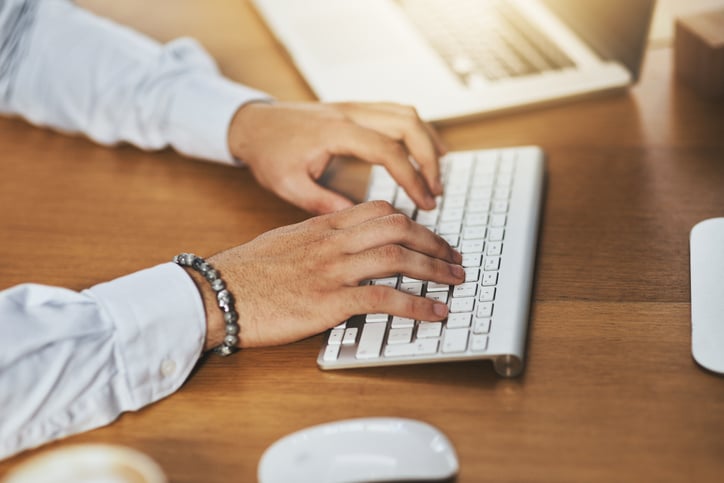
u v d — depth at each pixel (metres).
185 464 0.70
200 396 0.77
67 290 0.80
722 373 0.71
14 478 0.59
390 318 0.79
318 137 1.00
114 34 1.20
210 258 0.86
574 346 0.76
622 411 0.69
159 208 1.02
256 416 0.74
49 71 1.17
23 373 0.74
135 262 0.93
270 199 1.02
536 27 1.24
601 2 1.15
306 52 1.25
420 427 0.67
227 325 0.80
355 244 0.81
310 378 0.77
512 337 0.74
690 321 0.77
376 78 1.18
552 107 1.14
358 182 1.04
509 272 0.82
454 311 0.78
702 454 0.65
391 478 0.64
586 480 0.64
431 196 0.95
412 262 0.80
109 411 0.76
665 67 1.19
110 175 1.10
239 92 1.11
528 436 0.68
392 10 1.34
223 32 1.37
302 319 0.80
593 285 0.83
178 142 1.12
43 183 1.09
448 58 1.21
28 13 1.21
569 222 0.93
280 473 0.64
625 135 1.06
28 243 0.98
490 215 0.91
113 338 0.76
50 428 0.74
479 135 1.10
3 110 1.22
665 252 0.86
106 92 1.14
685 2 1.30
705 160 1.00
